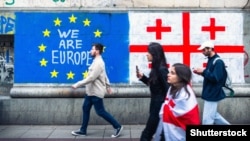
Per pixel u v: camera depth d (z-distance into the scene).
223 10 8.55
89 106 7.32
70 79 8.52
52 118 8.50
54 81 8.52
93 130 8.00
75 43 8.52
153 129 4.98
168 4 8.57
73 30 8.51
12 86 8.93
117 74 8.51
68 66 8.52
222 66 6.03
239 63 8.56
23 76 8.51
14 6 8.52
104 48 8.50
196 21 8.54
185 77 3.51
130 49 8.51
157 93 4.98
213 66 6.05
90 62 8.52
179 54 8.51
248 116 8.54
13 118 8.49
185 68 3.54
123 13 8.52
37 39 8.51
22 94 8.44
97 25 8.52
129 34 8.52
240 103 8.54
